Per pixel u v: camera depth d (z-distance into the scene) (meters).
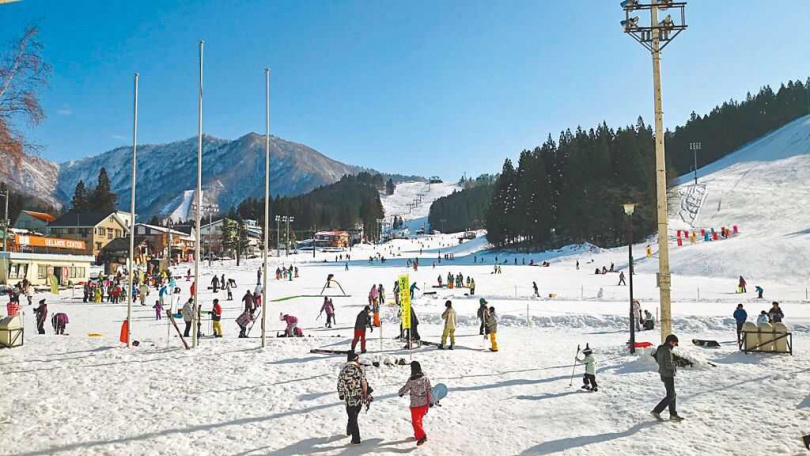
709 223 94.19
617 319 26.59
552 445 9.39
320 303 39.41
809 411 10.58
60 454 9.05
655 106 16.42
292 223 190.62
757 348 16.25
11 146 17.12
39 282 52.91
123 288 45.28
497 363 16.38
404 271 74.50
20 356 17.41
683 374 14.02
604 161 111.81
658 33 16.55
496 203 131.50
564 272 68.31
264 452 9.13
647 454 8.81
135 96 21.11
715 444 9.12
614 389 13.10
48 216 95.62
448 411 11.57
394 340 20.36
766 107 196.38
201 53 20.08
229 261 103.31
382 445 9.46
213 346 19.00
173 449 9.30
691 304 35.72
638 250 83.25
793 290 45.38
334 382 14.02
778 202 96.94
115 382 14.12
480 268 78.62
